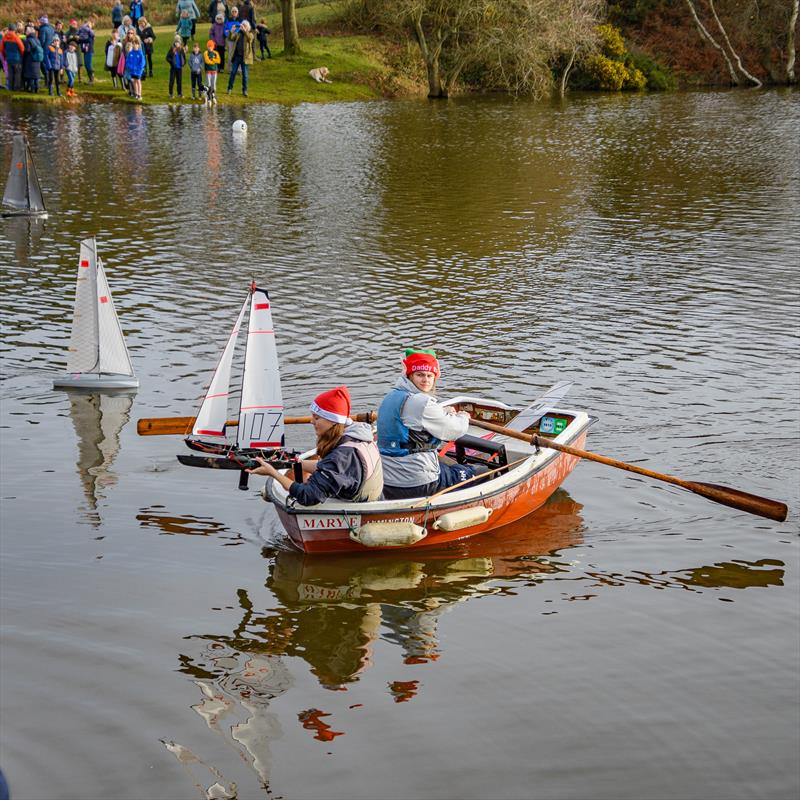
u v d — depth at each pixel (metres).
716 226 20.56
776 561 7.94
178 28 38.62
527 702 6.09
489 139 32.78
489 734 5.77
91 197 22.25
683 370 12.02
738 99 45.91
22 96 35.78
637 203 22.92
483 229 20.14
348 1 51.09
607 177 26.22
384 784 5.34
